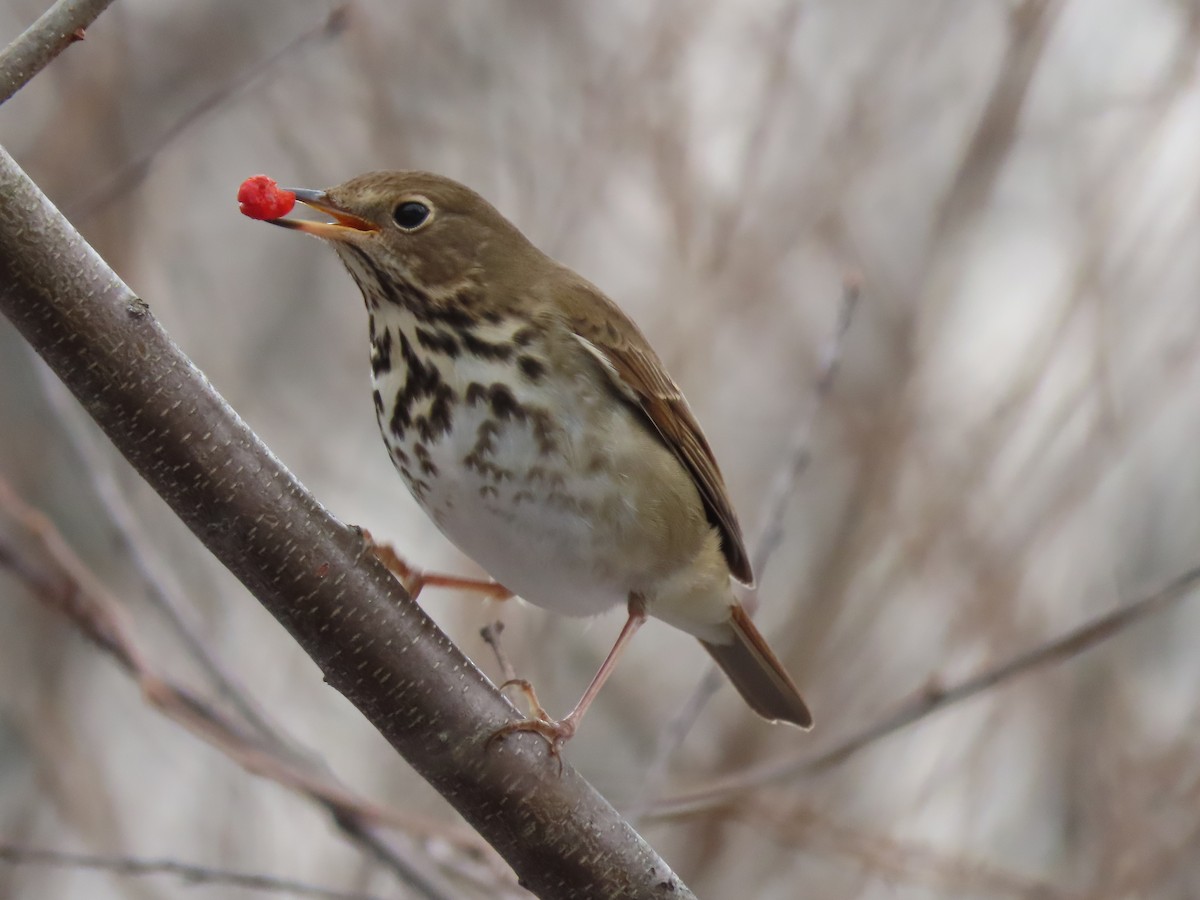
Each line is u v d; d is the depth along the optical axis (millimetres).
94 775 12008
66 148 12727
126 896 11898
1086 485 11805
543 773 6641
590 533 8438
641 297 12359
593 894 6742
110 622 8297
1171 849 11133
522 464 8297
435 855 8750
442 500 8477
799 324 13023
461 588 8961
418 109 13172
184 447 5871
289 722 12914
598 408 8422
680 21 12609
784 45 12266
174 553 12969
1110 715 11945
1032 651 8852
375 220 8383
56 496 12445
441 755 6516
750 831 12367
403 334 8430
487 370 8281
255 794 12422
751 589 9367
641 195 12500
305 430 13867
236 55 14164
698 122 12578
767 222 12445
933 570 12102
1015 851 11852
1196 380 13430
